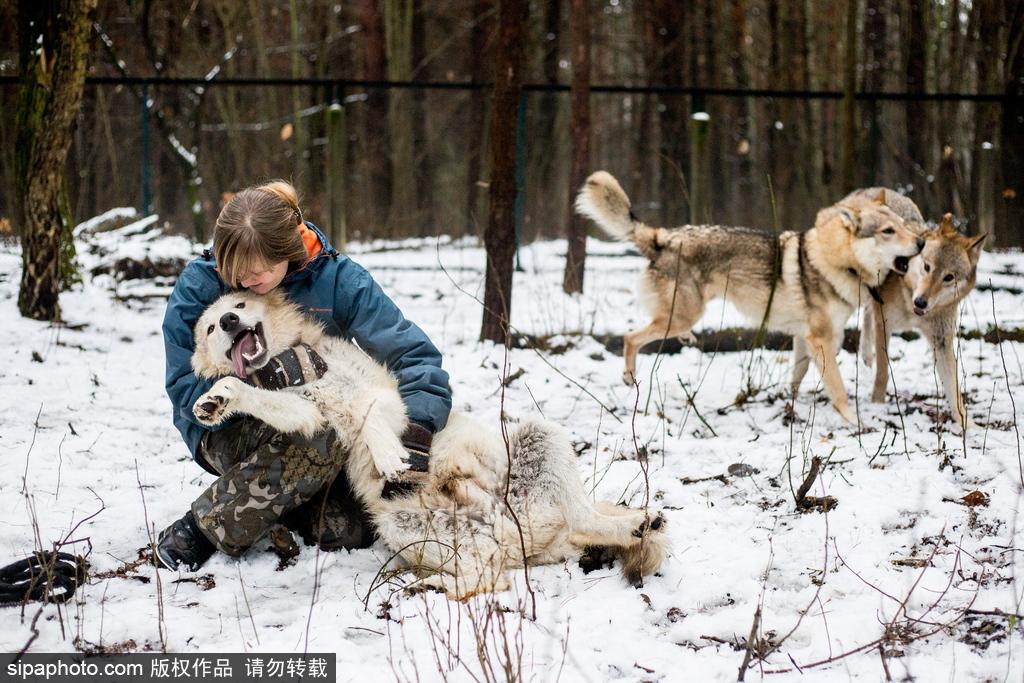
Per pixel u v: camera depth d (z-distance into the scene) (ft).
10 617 10.56
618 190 22.62
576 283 30.58
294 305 12.82
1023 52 41.27
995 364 23.22
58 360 21.54
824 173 55.26
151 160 45.75
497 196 23.75
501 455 12.19
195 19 60.23
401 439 11.93
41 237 24.18
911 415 19.52
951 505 13.47
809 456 16.16
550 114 59.62
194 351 12.71
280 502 11.90
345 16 67.15
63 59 23.41
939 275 18.60
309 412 11.64
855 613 10.82
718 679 9.60
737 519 13.66
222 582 11.75
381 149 61.16
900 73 61.93
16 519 13.01
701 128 33.63
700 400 20.81
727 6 66.74
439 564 11.76
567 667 9.77
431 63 73.41
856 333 25.68
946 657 9.86
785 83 62.59
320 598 11.42
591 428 18.31
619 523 11.69
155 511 13.52
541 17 66.74
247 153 63.82
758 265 21.66
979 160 43.34
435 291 30.86
